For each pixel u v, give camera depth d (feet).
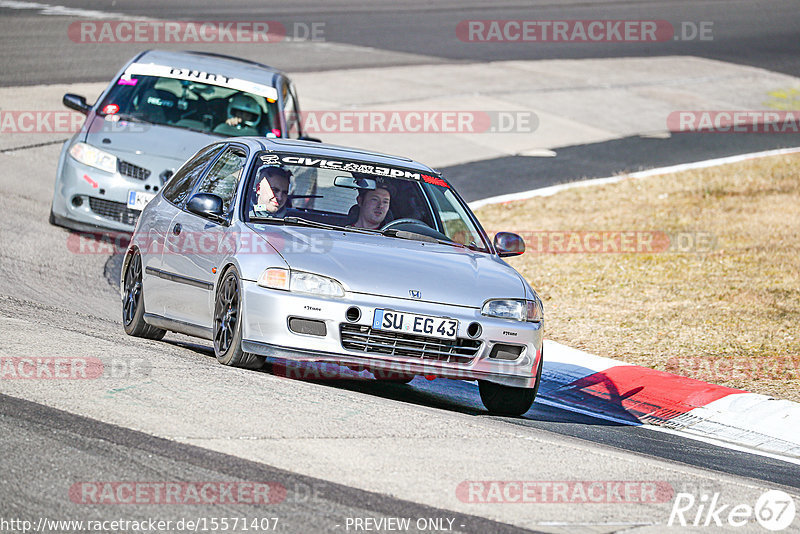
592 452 73.92
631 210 203.21
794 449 94.58
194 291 90.12
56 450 60.23
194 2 373.20
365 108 261.03
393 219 93.86
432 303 81.82
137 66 154.40
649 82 333.62
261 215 89.86
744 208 205.87
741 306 141.90
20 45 271.90
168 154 139.23
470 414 88.38
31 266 124.67
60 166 142.20
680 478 70.79
